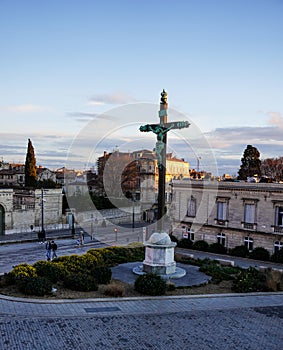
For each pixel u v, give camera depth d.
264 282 22.06
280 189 37.97
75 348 12.44
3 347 12.24
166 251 22.33
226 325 15.10
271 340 13.78
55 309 16.00
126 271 23.20
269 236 38.84
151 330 14.24
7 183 92.38
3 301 16.75
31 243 45.28
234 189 41.19
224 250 40.59
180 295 19.00
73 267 22.00
